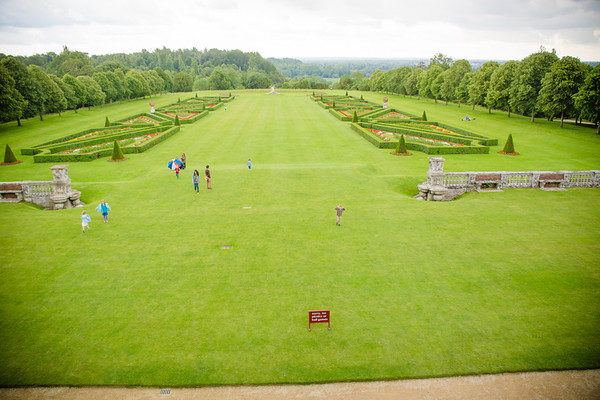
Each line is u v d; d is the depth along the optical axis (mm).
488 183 35188
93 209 31250
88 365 14680
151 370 14438
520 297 18688
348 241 24672
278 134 66812
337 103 112875
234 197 33719
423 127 70062
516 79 80688
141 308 17984
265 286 19688
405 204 31766
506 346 15555
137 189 36156
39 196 33750
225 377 14141
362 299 18594
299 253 23109
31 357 15062
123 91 131625
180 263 22000
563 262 21922
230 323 16938
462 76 112688
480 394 13500
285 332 16406
